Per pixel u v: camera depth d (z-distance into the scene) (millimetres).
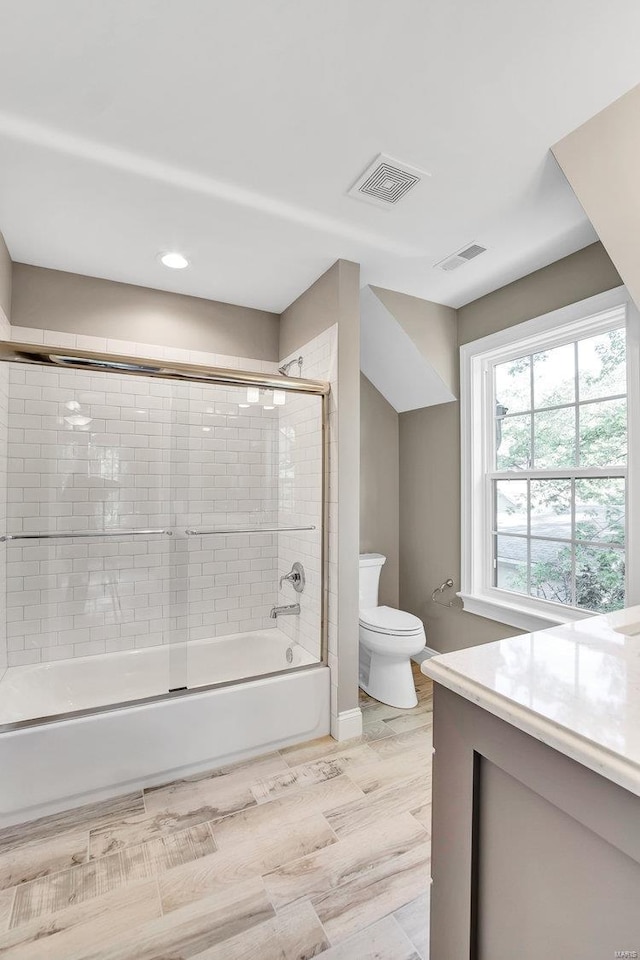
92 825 1656
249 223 1988
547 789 665
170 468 2520
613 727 627
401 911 1316
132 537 2498
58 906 1330
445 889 849
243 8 1080
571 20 1110
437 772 869
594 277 2143
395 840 1581
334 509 2271
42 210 1891
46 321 2369
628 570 1962
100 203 1845
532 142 1516
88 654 2396
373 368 3215
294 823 1660
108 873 1444
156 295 2646
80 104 1354
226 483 2590
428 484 3172
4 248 2141
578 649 951
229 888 1389
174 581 2459
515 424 2654
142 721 1862
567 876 657
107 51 1190
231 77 1270
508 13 1092
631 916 575
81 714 1809
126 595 2480
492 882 779
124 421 2461
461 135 1486
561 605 2334
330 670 2268
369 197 1816
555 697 722
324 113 1395
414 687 2688
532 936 708
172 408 2506
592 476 2221
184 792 1837
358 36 1151
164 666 2496
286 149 1552
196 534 2535
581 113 1394
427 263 2350
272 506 2662
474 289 2660
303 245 2168
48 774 1711
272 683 2119
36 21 1107
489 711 740
